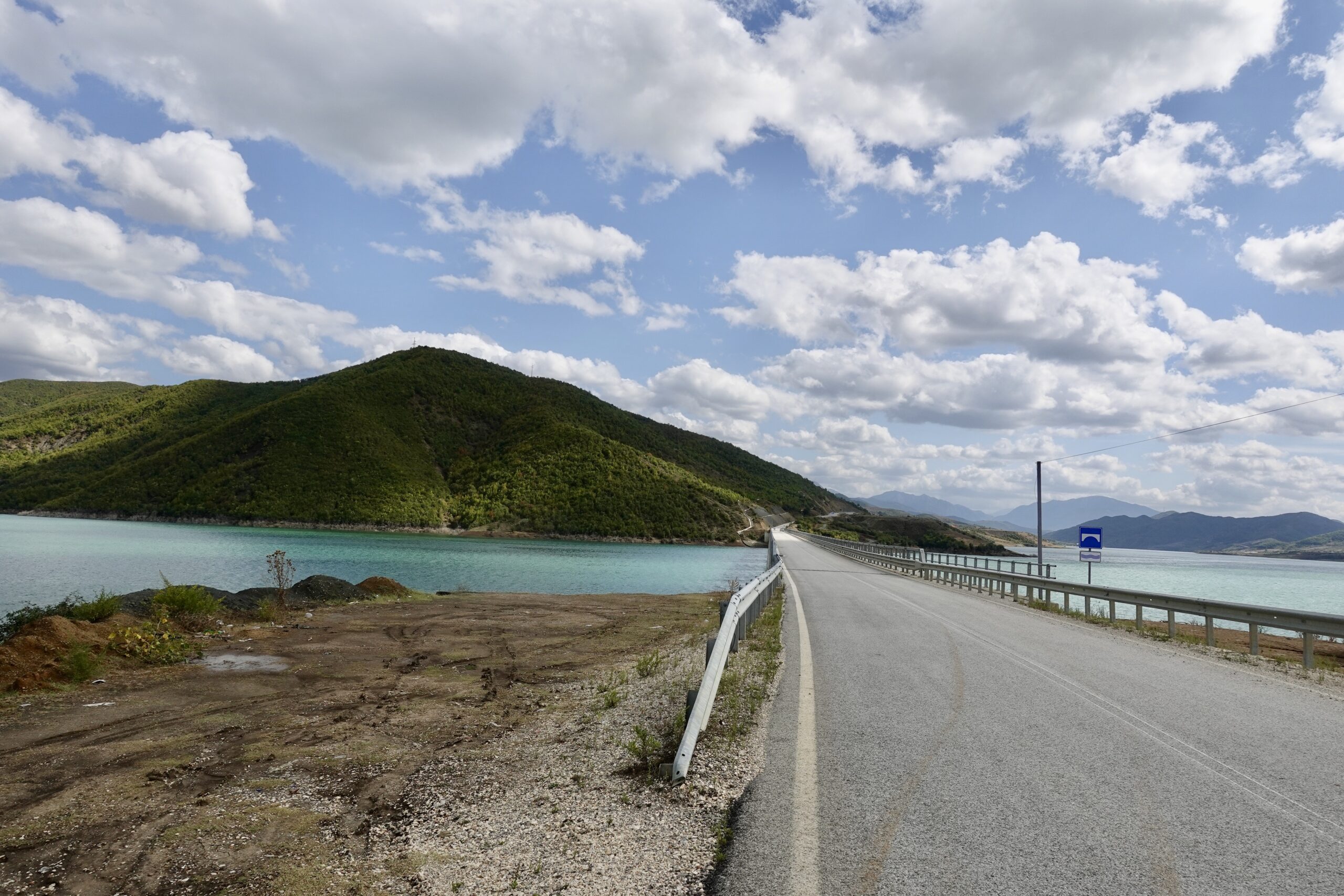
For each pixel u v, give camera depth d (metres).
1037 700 7.77
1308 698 8.55
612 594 26.62
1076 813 4.55
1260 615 12.16
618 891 3.60
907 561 35.69
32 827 4.60
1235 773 5.43
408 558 54.91
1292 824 4.44
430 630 14.74
